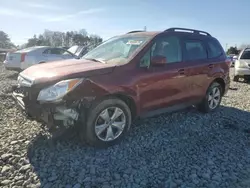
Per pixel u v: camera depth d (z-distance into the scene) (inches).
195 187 113.7
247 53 485.4
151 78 163.3
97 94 139.8
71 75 135.3
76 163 129.4
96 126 143.8
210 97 224.5
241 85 430.9
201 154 145.6
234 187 114.9
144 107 164.6
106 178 117.7
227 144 161.0
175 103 187.0
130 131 175.2
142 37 177.6
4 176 117.1
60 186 110.6
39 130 169.3
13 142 149.8
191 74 193.9
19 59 450.9
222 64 226.7
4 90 299.9
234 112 236.4
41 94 132.7
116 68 150.1
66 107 132.1
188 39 200.5
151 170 126.3
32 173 119.5
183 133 176.4
